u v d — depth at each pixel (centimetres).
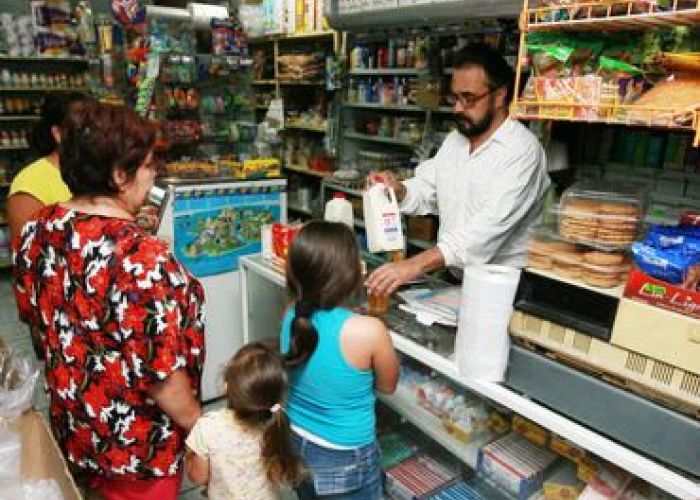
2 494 114
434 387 176
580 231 116
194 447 135
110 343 112
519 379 124
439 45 366
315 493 146
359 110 486
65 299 115
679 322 94
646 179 187
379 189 177
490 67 175
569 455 141
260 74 559
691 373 93
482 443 162
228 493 141
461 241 170
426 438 203
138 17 280
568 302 114
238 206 265
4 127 505
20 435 131
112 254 109
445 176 206
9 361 151
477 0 163
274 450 137
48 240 116
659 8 94
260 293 254
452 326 147
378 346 134
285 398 146
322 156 519
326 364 133
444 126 392
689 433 95
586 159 194
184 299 115
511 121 182
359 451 142
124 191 118
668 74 101
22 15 482
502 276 124
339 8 221
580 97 108
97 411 119
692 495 93
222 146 318
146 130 118
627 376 103
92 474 135
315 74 493
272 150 312
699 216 114
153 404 120
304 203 541
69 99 194
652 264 98
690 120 92
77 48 498
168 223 242
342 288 132
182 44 292
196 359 121
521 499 146
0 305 432
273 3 504
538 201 186
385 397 184
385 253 197
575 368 113
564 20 109
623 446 106
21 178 198
